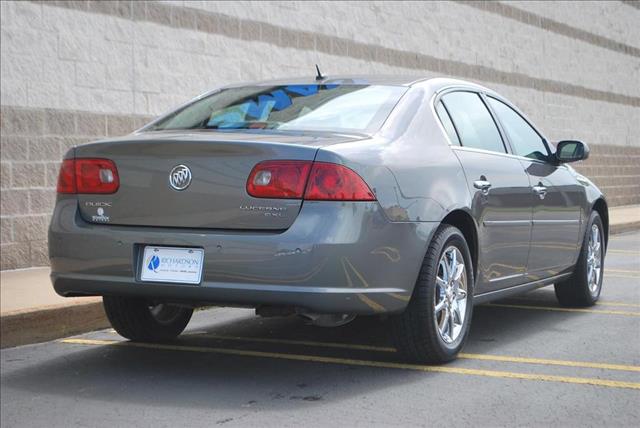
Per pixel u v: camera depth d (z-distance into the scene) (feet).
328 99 18.15
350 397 15.29
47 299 22.53
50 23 30.14
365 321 22.40
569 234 22.90
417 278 16.55
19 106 29.30
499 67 57.52
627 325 21.90
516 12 59.06
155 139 15.99
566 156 22.74
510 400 15.11
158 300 16.40
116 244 16.15
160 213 15.96
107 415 14.51
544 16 59.16
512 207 19.75
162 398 15.42
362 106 17.69
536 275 21.40
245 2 37.60
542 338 20.26
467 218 18.04
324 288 15.05
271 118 17.61
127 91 32.68
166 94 34.12
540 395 15.43
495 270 19.31
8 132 29.04
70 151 17.01
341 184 15.19
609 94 53.62
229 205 15.46
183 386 16.16
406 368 17.31
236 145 15.44
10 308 20.85
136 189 16.17
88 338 21.06
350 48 43.91
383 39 46.47
